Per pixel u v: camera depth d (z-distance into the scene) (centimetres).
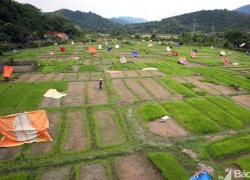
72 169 2120
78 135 2700
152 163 2202
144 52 9981
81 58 8231
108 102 3775
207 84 4994
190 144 2561
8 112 3316
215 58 8619
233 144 2523
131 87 4628
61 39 14725
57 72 5922
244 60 8294
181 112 3350
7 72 4966
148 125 2981
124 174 2059
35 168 2125
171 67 6656
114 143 2538
